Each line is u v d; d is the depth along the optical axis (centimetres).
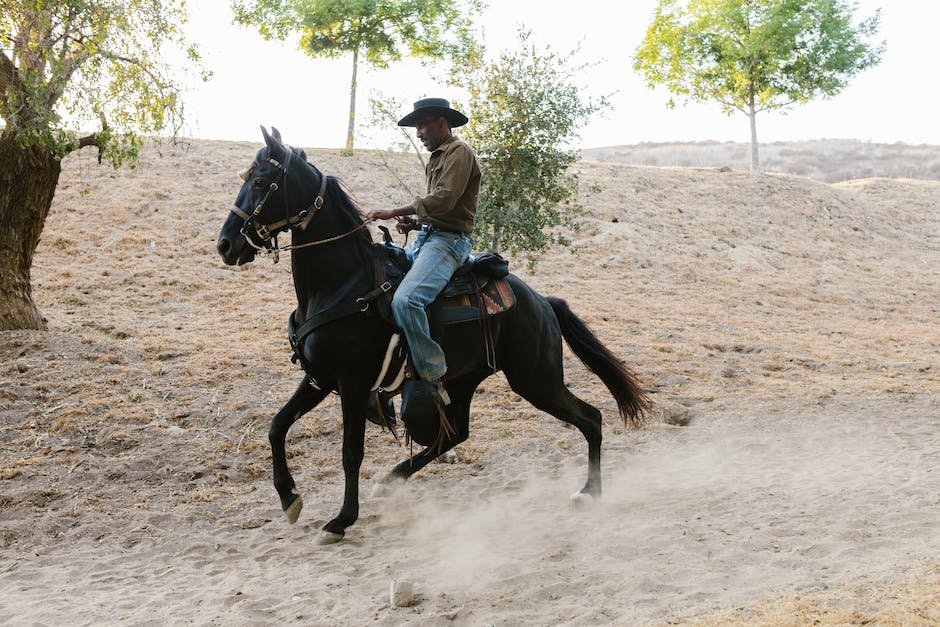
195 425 753
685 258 1769
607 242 1762
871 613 368
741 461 733
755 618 370
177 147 1961
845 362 1129
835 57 2303
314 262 513
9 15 796
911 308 1620
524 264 1598
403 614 410
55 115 817
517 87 984
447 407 589
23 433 713
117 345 928
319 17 2033
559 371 597
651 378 989
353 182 1823
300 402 545
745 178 2380
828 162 5466
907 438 789
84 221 1517
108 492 626
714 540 503
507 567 466
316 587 453
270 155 502
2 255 917
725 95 2452
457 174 509
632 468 713
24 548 536
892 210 2367
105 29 817
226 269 1402
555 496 631
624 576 447
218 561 510
